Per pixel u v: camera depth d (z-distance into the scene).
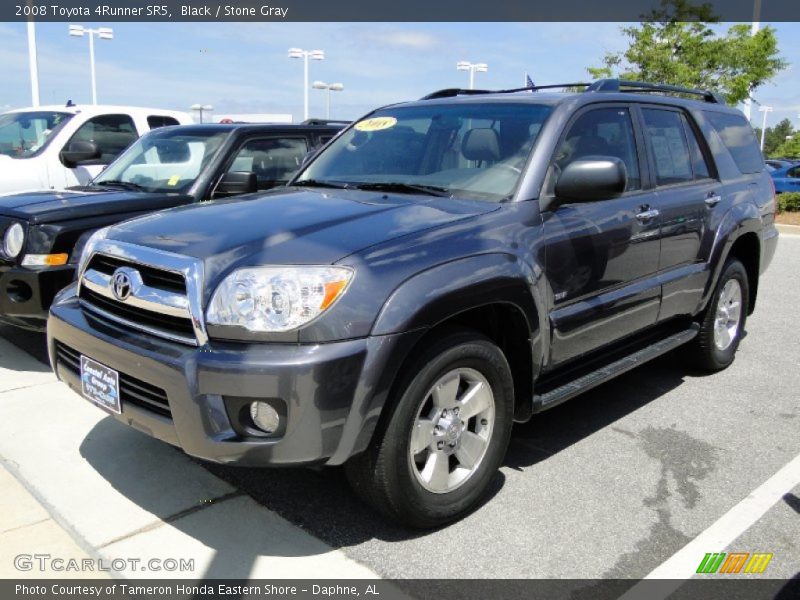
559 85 4.70
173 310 2.81
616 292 3.99
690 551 3.04
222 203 3.68
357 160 4.27
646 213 4.14
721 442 4.16
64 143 7.65
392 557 2.95
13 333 5.93
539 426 4.36
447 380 3.04
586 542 3.09
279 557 2.92
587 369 4.01
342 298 2.67
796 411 4.67
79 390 3.27
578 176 3.37
